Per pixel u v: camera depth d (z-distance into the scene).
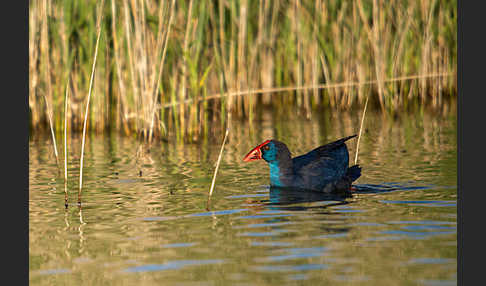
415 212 10.42
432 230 9.40
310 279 7.59
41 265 8.32
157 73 18.08
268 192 12.30
